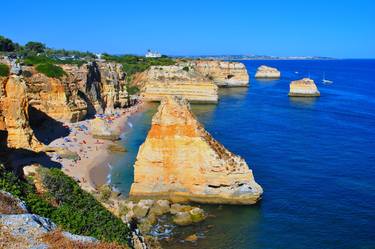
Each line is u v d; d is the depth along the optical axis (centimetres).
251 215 4191
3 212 1827
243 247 3550
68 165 5797
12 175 2236
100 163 6072
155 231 3775
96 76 10600
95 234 2111
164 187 4616
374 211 4284
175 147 4559
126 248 2045
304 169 5691
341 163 6009
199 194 4525
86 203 2466
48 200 2258
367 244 3609
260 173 5497
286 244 3612
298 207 4378
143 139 7738
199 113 10750
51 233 1769
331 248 3547
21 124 5847
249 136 7788
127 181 5294
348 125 9131
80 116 8712
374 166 5859
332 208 4353
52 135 7369
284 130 8450
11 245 1606
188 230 3834
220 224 3975
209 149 4478
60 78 8431
